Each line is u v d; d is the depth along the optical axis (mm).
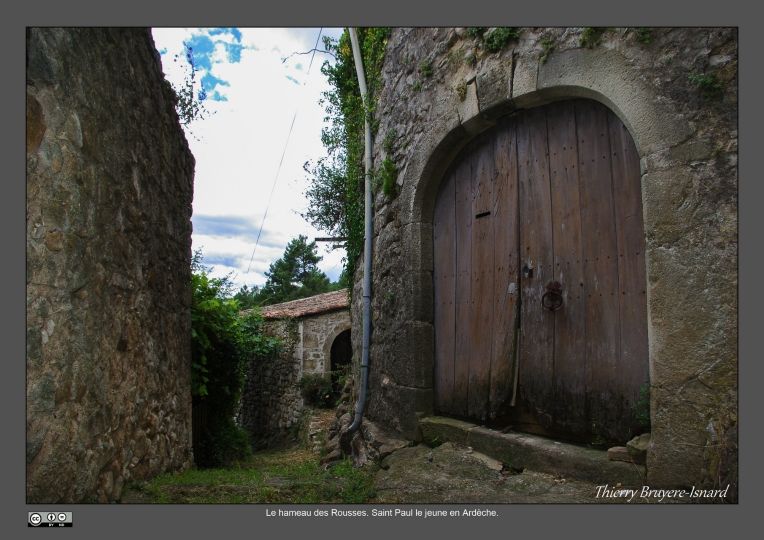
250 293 28547
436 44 4371
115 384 2895
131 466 3152
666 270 2574
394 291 4715
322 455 5691
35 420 2037
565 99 3412
